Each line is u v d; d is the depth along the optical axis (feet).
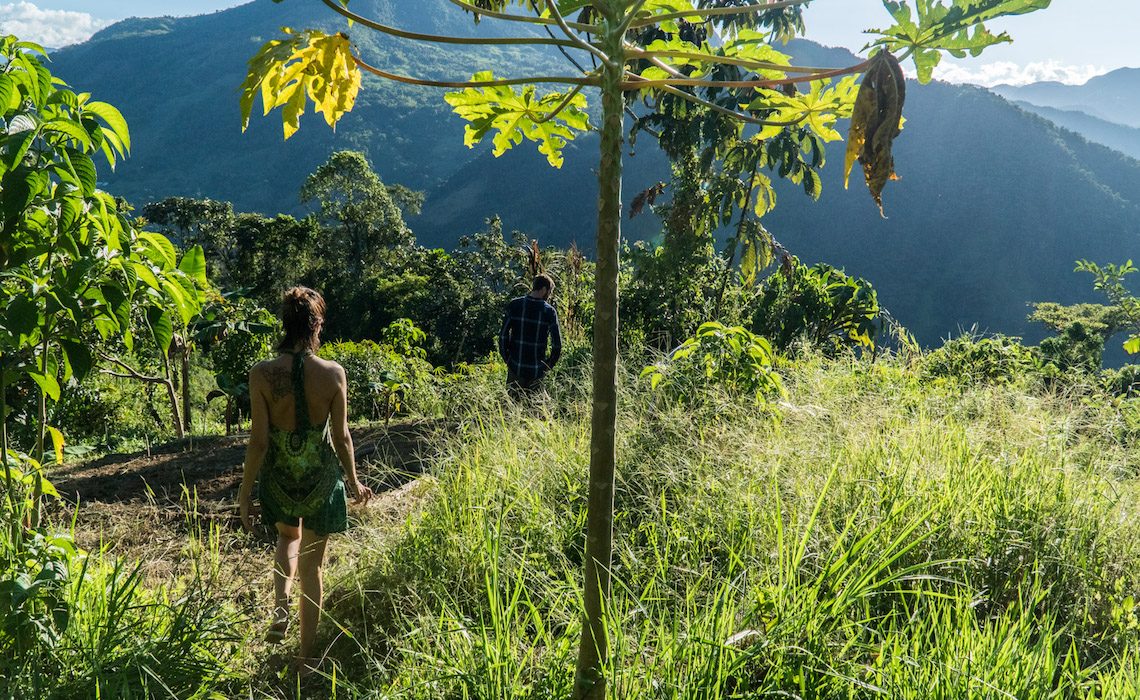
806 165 26.94
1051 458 13.05
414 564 11.83
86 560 10.09
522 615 10.37
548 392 19.45
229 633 10.43
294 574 11.01
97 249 9.50
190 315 9.94
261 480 10.80
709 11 5.57
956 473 12.26
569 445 14.76
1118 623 9.61
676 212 44.37
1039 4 4.78
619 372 17.89
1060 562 10.30
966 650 7.88
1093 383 17.03
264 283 173.88
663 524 11.60
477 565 11.46
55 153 8.77
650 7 7.29
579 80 6.11
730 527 11.33
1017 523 10.84
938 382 19.70
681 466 13.51
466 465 14.14
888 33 5.16
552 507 13.10
